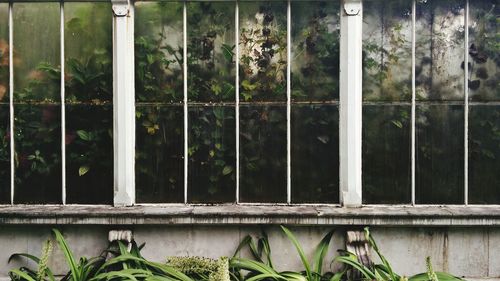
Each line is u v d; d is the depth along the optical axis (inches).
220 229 205.5
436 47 211.2
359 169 208.2
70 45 211.6
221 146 212.8
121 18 206.7
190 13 212.2
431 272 161.3
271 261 200.7
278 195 212.7
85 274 186.2
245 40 212.2
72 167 212.4
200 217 201.3
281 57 212.2
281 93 212.2
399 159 211.5
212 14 212.2
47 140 212.4
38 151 212.5
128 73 208.8
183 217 201.3
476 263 203.2
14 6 211.0
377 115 211.5
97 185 212.2
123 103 207.6
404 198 211.5
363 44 211.0
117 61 207.0
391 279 182.2
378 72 211.3
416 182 211.5
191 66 212.7
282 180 212.8
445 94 211.0
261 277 182.1
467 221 199.3
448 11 211.5
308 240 205.0
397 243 203.6
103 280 185.8
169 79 212.8
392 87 211.0
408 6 211.5
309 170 212.4
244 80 212.8
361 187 210.8
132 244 197.8
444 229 203.5
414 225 200.8
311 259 204.7
